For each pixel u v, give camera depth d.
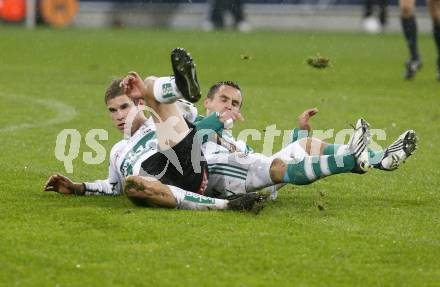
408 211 15.95
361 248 13.31
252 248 13.11
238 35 64.44
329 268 12.38
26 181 17.77
